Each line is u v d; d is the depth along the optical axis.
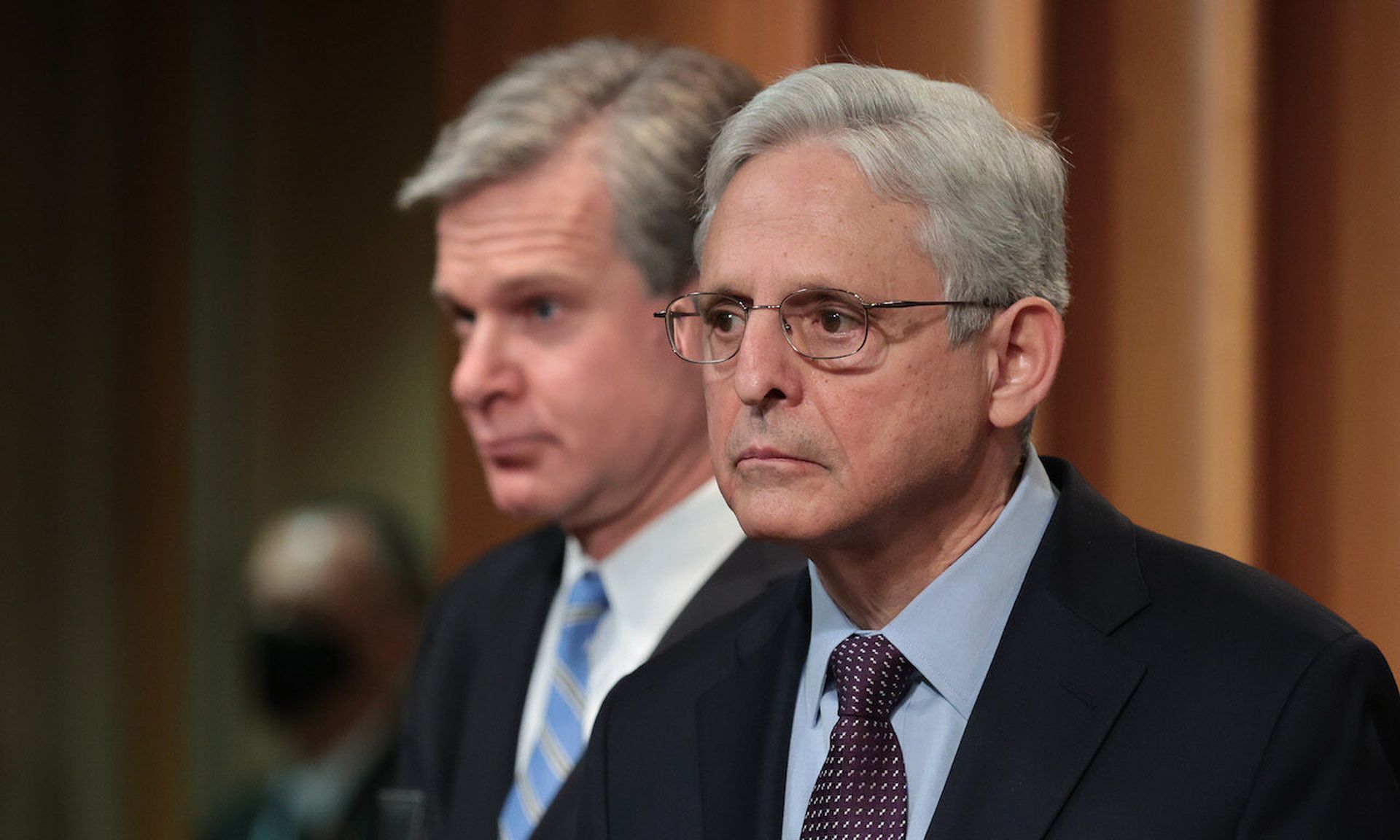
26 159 15.07
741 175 4.14
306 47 14.29
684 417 5.90
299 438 14.31
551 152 5.83
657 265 5.80
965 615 4.13
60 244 15.01
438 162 6.00
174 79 14.64
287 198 14.39
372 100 13.88
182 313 14.62
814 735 4.32
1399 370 6.75
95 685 14.97
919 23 7.20
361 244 13.99
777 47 7.45
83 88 14.97
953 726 4.11
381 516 11.39
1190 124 6.93
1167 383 6.94
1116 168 7.08
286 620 10.81
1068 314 7.11
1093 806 3.79
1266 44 6.98
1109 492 7.03
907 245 3.95
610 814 4.52
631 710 4.68
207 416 14.56
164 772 14.73
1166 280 6.96
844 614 4.38
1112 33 7.12
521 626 6.48
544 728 5.99
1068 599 4.09
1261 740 3.70
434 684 6.72
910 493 3.99
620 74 6.04
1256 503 6.84
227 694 14.63
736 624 4.74
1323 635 3.83
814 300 3.94
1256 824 3.65
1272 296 7.05
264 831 10.65
